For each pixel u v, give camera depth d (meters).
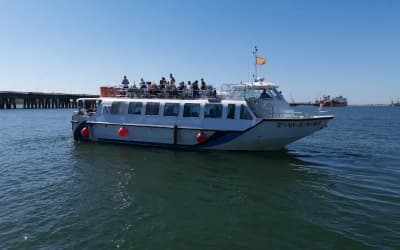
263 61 22.47
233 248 8.81
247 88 21.64
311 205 11.98
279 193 13.38
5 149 23.69
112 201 12.31
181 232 9.73
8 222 10.34
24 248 8.77
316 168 17.73
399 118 70.25
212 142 21.45
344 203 12.18
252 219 10.70
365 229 9.88
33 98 94.00
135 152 21.66
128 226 10.12
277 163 18.70
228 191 13.61
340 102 169.25
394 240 9.15
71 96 103.94
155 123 22.84
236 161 19.02
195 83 23.09
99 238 9.33
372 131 38.84
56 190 13.63
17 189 13.75
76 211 11.28
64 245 8.92
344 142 28.58
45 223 10.28
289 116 21.25
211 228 10.02
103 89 25.92
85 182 14.84
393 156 21.61
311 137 32.50
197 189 13.86
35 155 21.23
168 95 23.73
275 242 9.13
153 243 9.09
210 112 21.48
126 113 24.00
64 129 38.69
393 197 12.84
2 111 79.88
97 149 22.84
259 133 20.30
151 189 13.83
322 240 9.21
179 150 22.22
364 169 17.62
